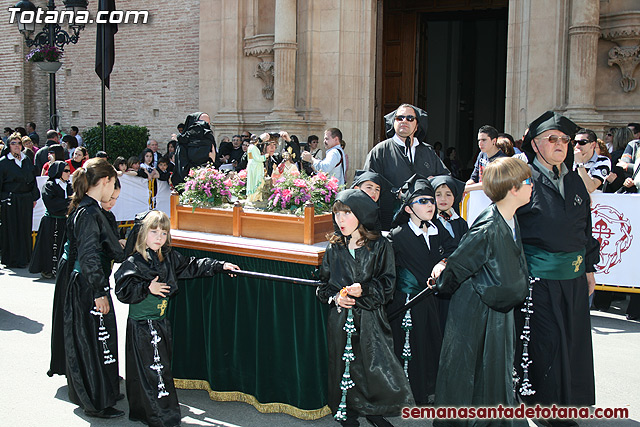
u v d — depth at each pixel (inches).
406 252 171.6
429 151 215.8
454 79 855.1
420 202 166.9
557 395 160.9
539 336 162.7
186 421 168.7
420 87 616.1
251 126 539.8
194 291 186.2
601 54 419.2
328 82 493.7
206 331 182.2
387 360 156.3
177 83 647.1
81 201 172.1
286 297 168.7
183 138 293.0
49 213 343.0
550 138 160.7
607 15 409.4
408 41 598.2
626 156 307.3
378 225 159.5
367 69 490.9
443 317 183.9
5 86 791.7
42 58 521.3
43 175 410.3
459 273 147.3
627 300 315.9
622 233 272.8
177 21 642.2
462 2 584.1
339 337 156.3
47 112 780.0
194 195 195.6
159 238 161.2
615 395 188.5
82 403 170.2
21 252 377.4
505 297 143.9
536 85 422.9
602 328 261.7
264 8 535.5
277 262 169.3
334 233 158.9
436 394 154.9
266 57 526.3
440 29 847.7
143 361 161.2
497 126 852.6
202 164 293.1
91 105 719.1
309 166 326.0
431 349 176.9
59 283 184.2
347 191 155.9
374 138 556.7
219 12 551.2
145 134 646.5
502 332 147.1
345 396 157.1
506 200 147.6
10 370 207.2
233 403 180.9
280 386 172.1
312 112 494.6
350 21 488.4
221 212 188.7
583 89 402.6
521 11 431.8
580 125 397.1
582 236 165.2
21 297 303.4
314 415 167.9
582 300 166.6
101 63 422.3
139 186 444.5
